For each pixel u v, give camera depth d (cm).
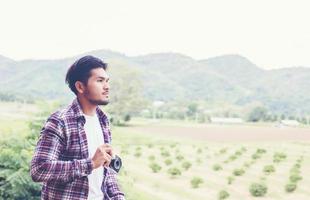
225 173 4778
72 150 323
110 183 356
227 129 13575
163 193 3500
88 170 311
